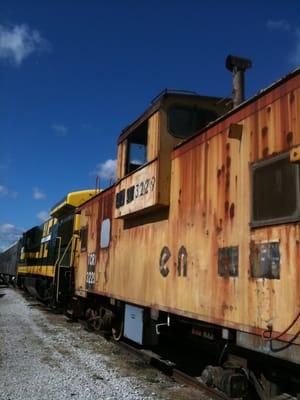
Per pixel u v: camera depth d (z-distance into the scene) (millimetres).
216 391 7137
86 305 14789
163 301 7738
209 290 6316
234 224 5875
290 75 5043
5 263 47031
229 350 6512
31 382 7766
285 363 5473
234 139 6059
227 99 8867
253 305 5297
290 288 4734
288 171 4977
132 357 10047
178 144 7828
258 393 5914
